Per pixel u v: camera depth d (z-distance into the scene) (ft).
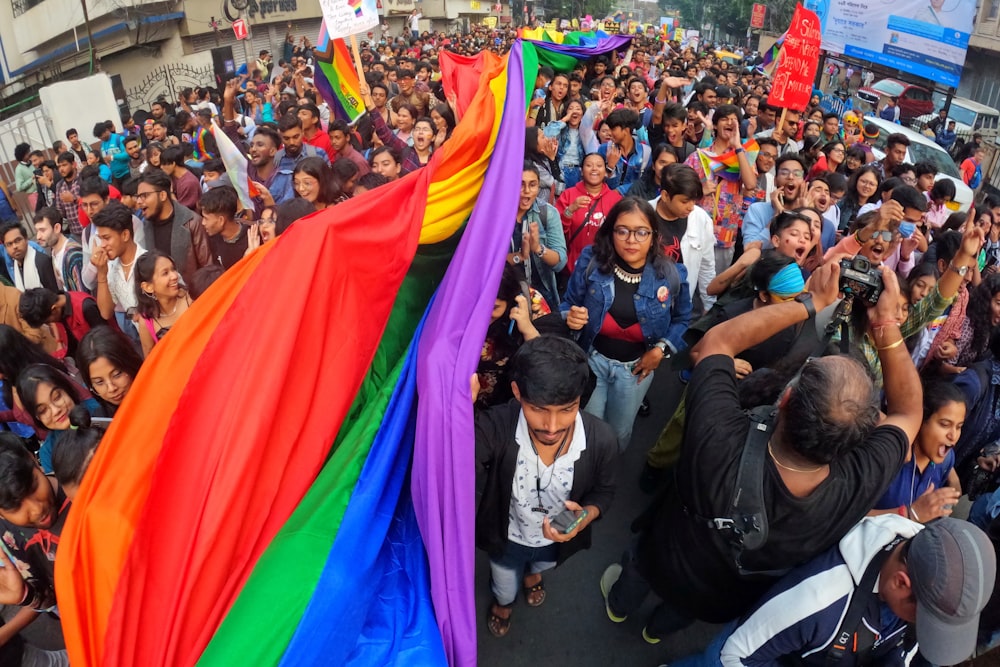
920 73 44.37
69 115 39.50
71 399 9.81
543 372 6.27
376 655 6.29
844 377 5.49
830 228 14.74
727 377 6.77
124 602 5.83
